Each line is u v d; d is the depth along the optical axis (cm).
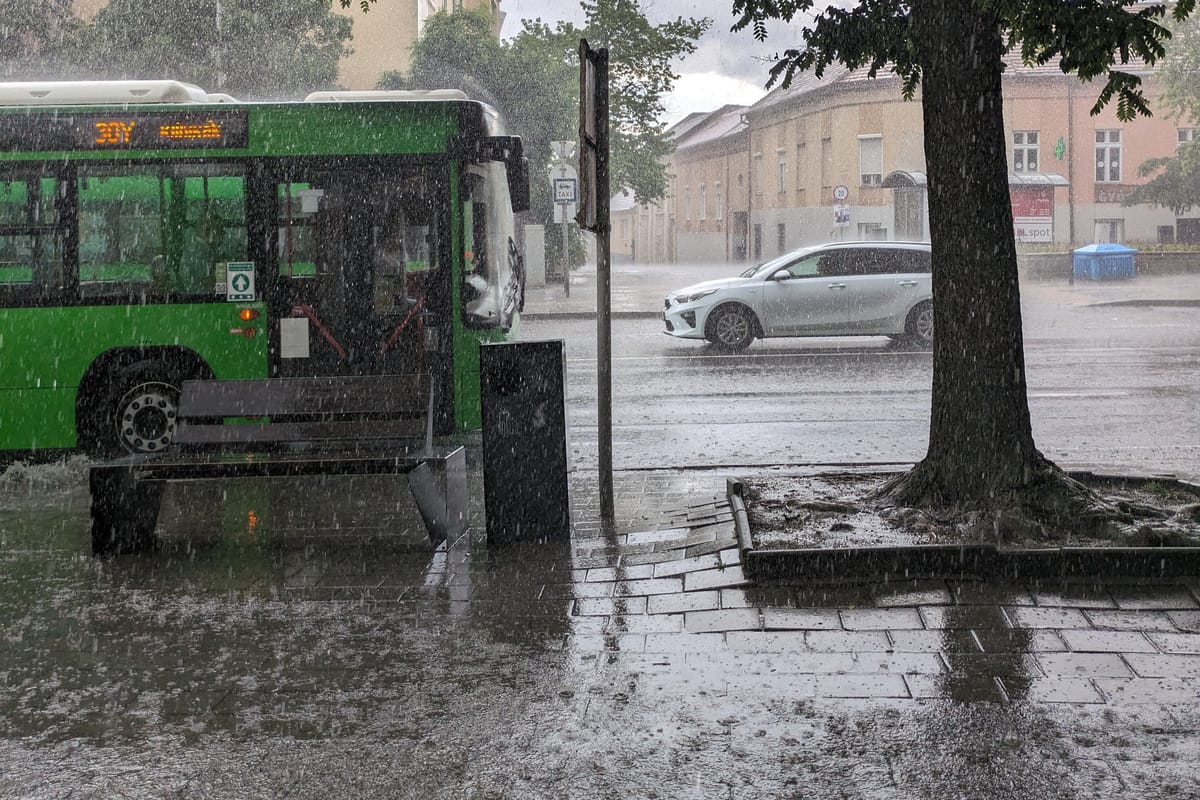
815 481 844
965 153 727
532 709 499
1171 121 5153
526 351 782
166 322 1199
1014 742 453
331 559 757
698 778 430
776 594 638
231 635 607
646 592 661
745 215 6744
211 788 431
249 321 1202
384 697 517
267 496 970
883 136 5128
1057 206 5153
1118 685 506
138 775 443
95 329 1198
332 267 1206
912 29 752
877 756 444
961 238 730
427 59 3950
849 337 2344
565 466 788
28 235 1201
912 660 541
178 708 509
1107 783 419
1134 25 706
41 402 1204
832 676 525
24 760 458
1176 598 613
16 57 2800
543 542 783
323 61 2983
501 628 608
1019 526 684
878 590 637
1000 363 726
